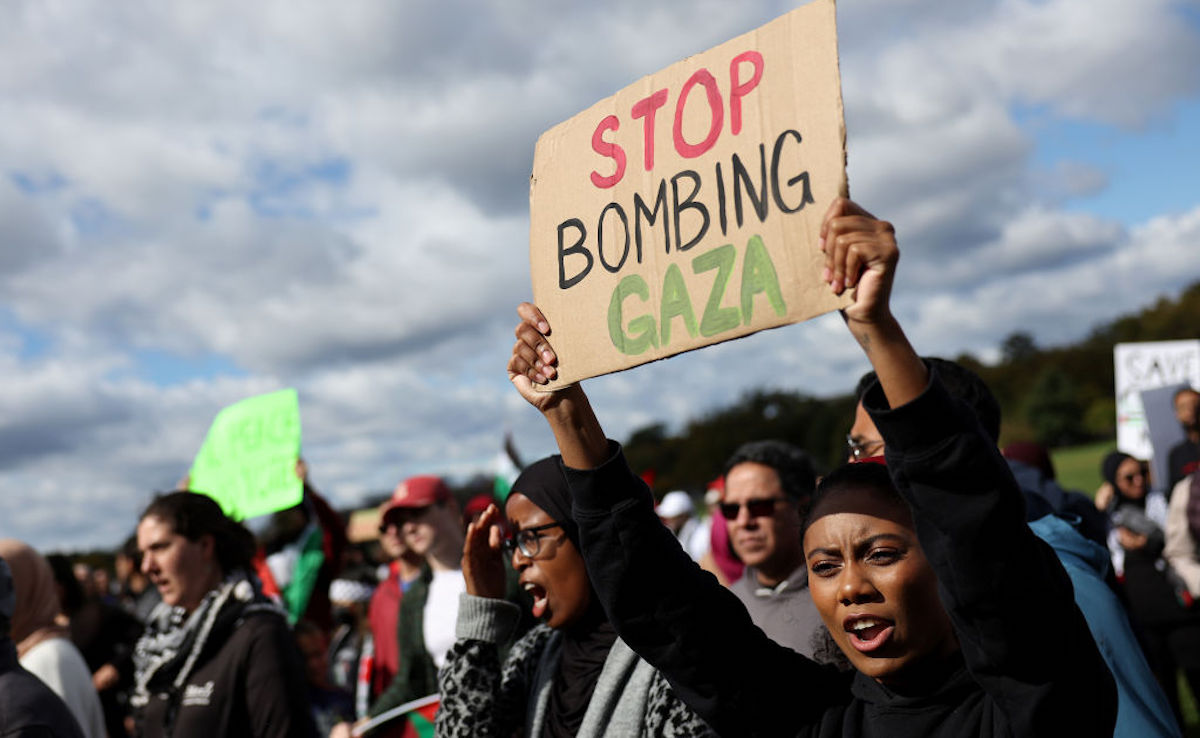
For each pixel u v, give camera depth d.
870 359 1.47
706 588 1.99
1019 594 1.43
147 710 3.43
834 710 1.82
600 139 1.91
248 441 5.12
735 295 1.63
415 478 4.93
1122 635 2.07
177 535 3.47
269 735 3.27
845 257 1.42
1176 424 7.98
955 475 1.43
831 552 1.65
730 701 1.92
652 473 11.12
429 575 4.77
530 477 2.46
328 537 5.89
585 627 2.39
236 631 3.39
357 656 6.68
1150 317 85.25
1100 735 1.48
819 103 1.55
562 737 2.32
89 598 5.54
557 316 1.93
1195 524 5.80
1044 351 92.06
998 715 1.54
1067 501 3.05
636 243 1.81
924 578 1.59
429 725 4.11
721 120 1.70
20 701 2.68
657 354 1.73
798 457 3.29
